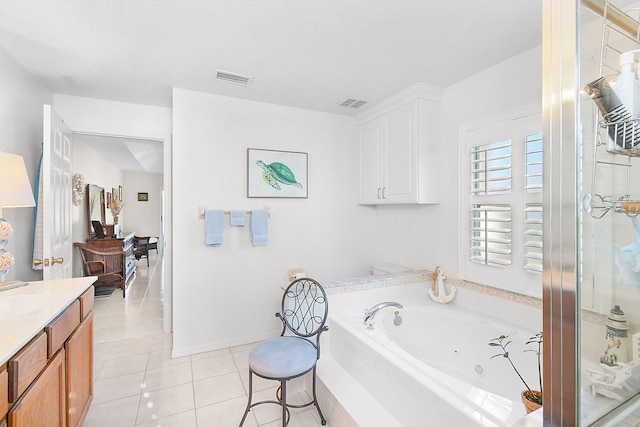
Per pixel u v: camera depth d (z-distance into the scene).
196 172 2.81
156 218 9.18
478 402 1.26
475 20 1.76
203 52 2.12
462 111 2.52
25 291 1.62
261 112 3.07
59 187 2.43
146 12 1.69
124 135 3.02
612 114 0.68
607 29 0.67
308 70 2.38
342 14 1.71
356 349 1.92
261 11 1.69
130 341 3.03
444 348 2.30
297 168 3.24
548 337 0.66
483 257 2.32
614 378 0.69
